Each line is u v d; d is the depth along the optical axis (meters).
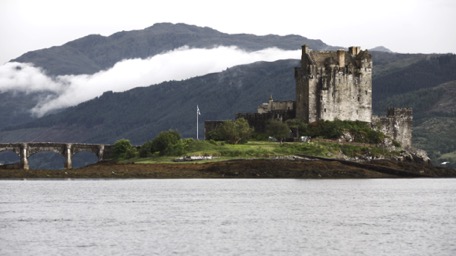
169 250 198.62
